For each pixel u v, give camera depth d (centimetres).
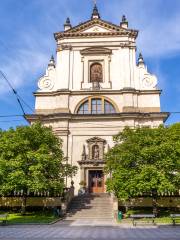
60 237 1828
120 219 2875
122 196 2961
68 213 3228
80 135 4378
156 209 3098
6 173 3075
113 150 3269
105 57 4731
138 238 1762
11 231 2167
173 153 3038
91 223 2723
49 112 4566
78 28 4834
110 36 4791
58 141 3509
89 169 4234
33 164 3148
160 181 2903
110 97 4538
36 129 3412
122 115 4350
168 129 3309
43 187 3006
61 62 4734
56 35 4847
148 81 4584
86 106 4541
